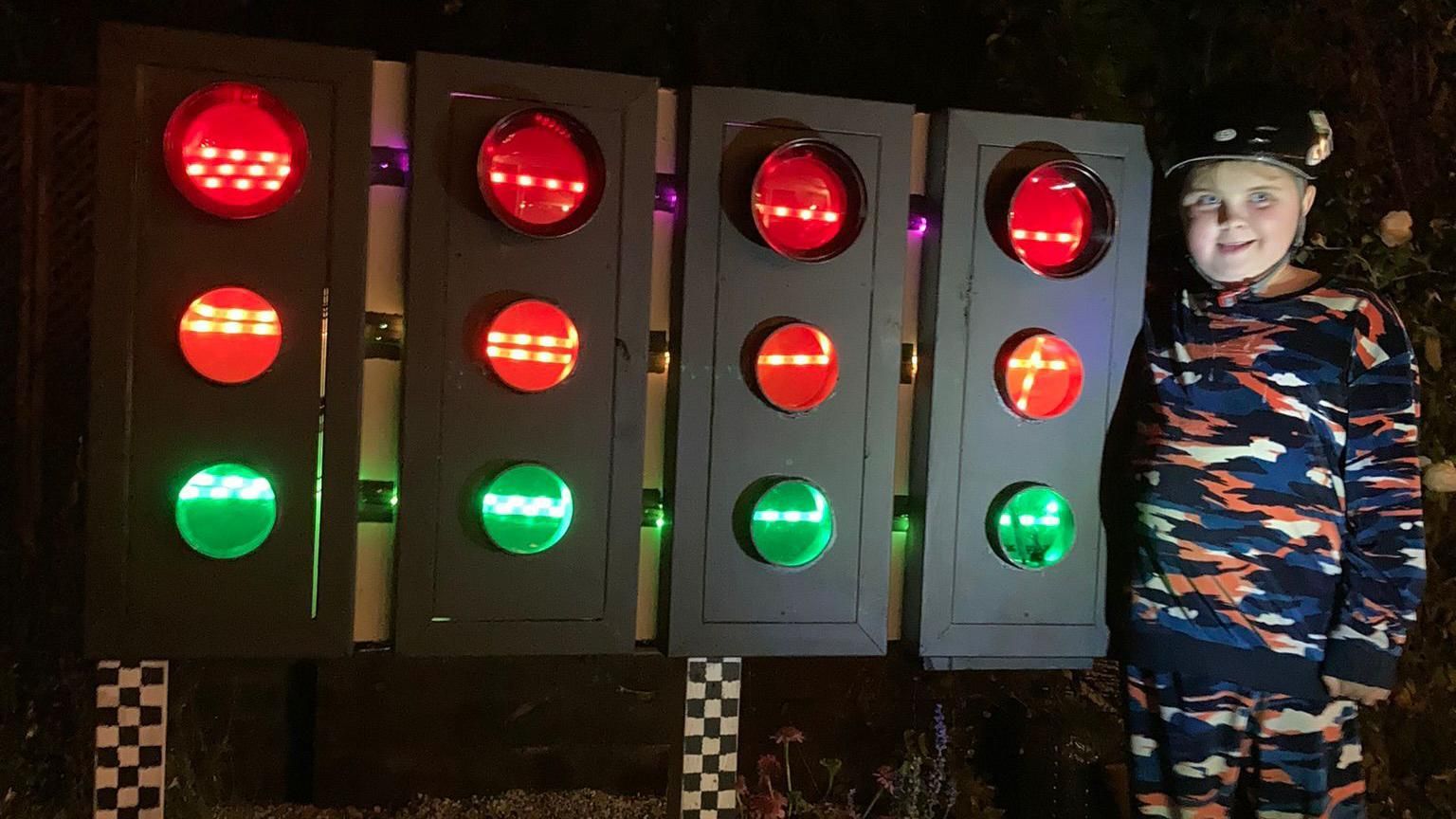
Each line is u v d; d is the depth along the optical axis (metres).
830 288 2.49
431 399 2.31
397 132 2.34
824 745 3.79
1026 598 2.63
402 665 3.56
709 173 2.41
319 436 2.28
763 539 2.47
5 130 3.75
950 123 2.53
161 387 2.22
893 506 2.61
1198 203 2.51
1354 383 2.38
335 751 3.51
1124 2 3.42
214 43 2.20
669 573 2.44
